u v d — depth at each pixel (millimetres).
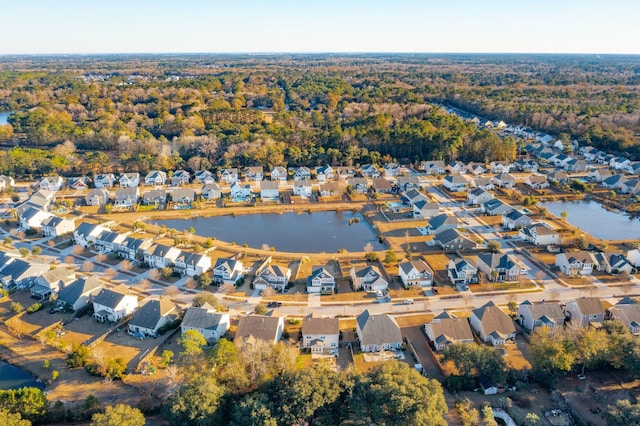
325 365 77062
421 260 117000
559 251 120438
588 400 70812
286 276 106062
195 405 64312
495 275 105562
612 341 76938
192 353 75562
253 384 71188
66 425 68438
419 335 88062
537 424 64938
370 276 104500
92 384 76250
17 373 79500
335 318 88438
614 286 103938
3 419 62906
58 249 126812
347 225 145875
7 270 110375
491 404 70250
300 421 64375
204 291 104562
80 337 88750
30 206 147625
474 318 90250
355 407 65000
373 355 82750
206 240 129750
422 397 63375
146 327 88625
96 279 103000
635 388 73250
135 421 62375
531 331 88750
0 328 91562
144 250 117562
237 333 84562
